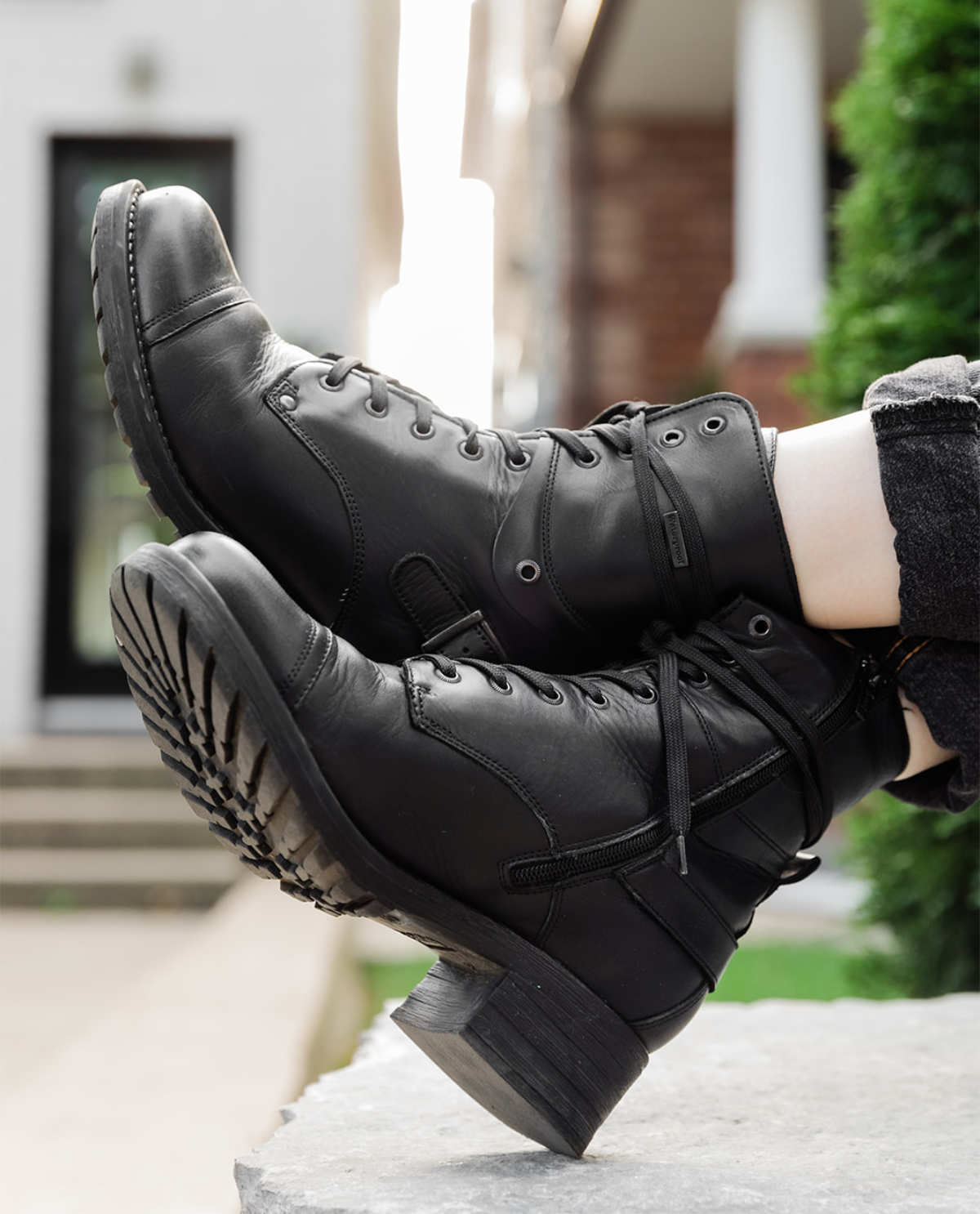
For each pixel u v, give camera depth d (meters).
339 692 1.13
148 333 1.22
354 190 5.32
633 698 1.19
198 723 1.12
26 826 4.42
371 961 3.54
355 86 5.33
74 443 5.29
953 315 2.35
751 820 1.19
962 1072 1.37
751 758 1.18
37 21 5.29
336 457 1.22
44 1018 2.79
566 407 6.00
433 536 1.21
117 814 4.49
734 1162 1.19
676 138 6.04
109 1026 1.99
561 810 1.15
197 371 1.22
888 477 1.17
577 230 6.02
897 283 2.47
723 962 1.20
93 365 5.32
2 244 5.23
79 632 5.26
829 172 5.57
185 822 4.43
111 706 5.23
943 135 2.37
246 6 5.31
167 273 1.23
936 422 1.17
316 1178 1.18
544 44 7.17
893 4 2.47
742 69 4.58
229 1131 1.55
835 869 4.23
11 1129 1.56
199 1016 2.06
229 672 1.11
